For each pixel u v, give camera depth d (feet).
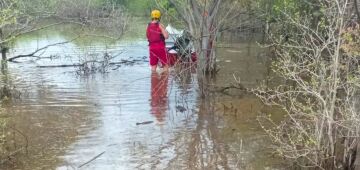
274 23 60.23
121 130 26.68
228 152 23.09
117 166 21.42
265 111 30.32
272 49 53.72
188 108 31.42
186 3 43.73
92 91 36.91
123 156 22.68
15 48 63.31
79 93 36.22
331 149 19.89
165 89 37.55
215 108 31.37
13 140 25.17
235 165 21.44
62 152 23.27
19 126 27.66
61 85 39.52
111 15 65.51
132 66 49.65
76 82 40.81
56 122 28.35
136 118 29.12
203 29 41.75
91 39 70.95
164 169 21.02
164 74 44.24
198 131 26.43
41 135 25.98
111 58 50.80
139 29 87.76
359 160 19.24
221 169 20.97
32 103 33.09
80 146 24.12
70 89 37.83
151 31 45.88
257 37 78.84
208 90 35.94
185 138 25.23
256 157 22.41
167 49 46.65
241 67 48.21
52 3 49.67
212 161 21.95
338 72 20.98
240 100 33.58
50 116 29.73
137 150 23.50
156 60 46.42
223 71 45.91
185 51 43.65
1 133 25.75
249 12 56.18
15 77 43.45
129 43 68.54
